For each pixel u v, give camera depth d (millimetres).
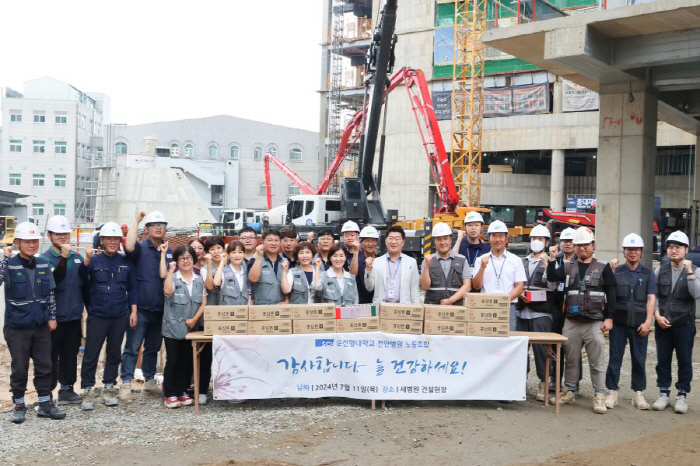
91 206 63625
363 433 6207
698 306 14484
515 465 5406
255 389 7016
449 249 7688
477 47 43250
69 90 70188
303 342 7039
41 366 6801
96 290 7188
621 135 16203
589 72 15305
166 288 7117
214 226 32781
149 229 7605
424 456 5602
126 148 71375
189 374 7539
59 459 5535
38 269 6703
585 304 7141
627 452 5758
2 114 64312
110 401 7305
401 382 7035
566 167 55906
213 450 5754
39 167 64375
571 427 6523
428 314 7043
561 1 39750
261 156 72688
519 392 7086
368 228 7699
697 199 24844
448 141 47562
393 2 20484
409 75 28141
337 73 60188
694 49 13531
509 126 46000
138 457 5582
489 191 48188
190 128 71938
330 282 7504
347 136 28766
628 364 10125
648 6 12547
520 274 7492
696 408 7438
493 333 7047
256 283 7531
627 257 7363
